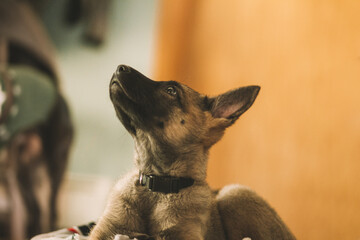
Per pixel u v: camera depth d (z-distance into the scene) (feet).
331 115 12.28
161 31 21.20
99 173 23.65
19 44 15.79
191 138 6.49
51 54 17.33
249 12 16.20
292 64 13.94
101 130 24.09
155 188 6.00
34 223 15.11
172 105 6.52
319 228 12.09
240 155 15.30
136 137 6.52
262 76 15.10
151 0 24.40
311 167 12.68
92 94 24.44
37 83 14.53
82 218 22.72
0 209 14.08
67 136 16.61
